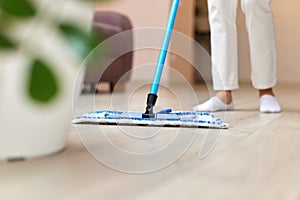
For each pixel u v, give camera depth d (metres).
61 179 0.60
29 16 0.32
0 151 0.68
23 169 0.65
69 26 0.34
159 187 0.56
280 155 0.83
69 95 0.69
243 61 6.00
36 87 0.30
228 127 1.27
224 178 0.63
